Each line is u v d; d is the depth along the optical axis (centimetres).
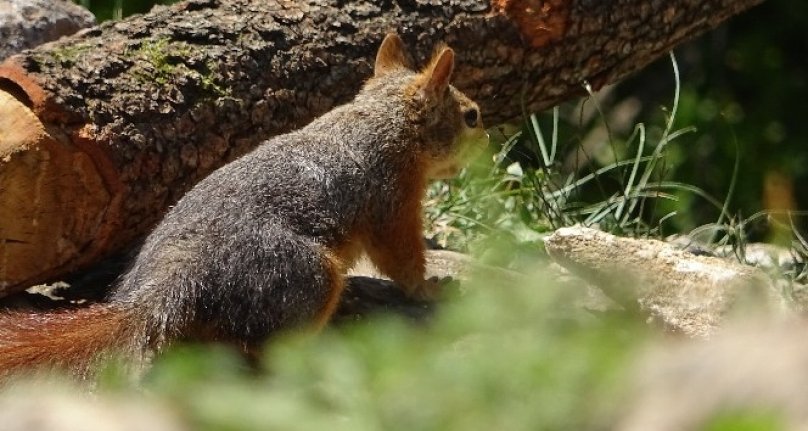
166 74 1108
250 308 944
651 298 1021
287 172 1025
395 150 1112
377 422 418
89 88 1057
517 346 433
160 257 956
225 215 973
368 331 540
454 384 415
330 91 1206
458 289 1148
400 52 1209
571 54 1326
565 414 391
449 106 1156
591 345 423
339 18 1230
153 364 907
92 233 1062
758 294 996
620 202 1417
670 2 1345
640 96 2414
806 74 2467
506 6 1288
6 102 1027
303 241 986
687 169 2320
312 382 487
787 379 357
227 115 1130
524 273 1007
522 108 1334
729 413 356
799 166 2350
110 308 927
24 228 1030
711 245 1392
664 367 379
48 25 1271
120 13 1741
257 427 415
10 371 882
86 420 398
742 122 2392
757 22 2483
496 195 1397
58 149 1019
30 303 1093
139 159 1062
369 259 1141
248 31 1176
